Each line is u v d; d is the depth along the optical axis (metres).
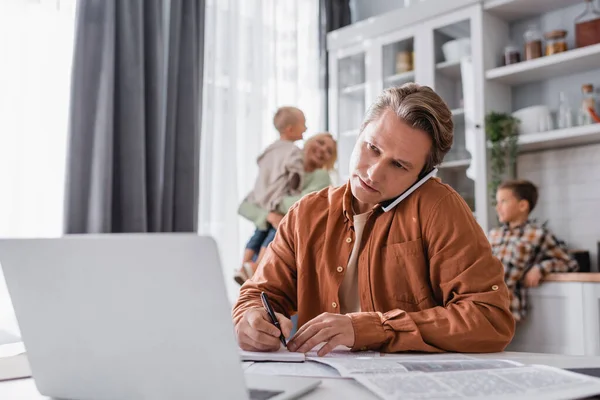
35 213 2.23
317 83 3.57
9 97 2.17
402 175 1.07
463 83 2.89
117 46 2.41
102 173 2.29
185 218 2.64
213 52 2.93
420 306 1.08
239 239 2.99
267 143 3.21
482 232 1.08
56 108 2.31
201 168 2.87
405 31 3.18
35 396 0.64
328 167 2.76
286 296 1.21
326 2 3.66
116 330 0.58
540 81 2.90
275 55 3.26
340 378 0.69
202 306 0.53
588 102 2.58
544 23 2.91
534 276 2.37
